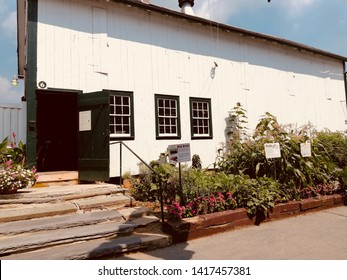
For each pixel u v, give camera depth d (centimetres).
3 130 988
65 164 946
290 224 534
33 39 686
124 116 820
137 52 855
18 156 674
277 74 1234
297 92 1304
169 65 920
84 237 409
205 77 1005
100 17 795
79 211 511
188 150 496
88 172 695
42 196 532
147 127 852
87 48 766
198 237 460
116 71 809
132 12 856
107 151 671
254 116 1130
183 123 935
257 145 692
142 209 534
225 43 1076
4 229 404
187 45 971
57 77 712
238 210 521
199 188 524
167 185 590
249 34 1105
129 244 396
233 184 566
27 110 670
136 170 814
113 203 552
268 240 445
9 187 518
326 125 1408
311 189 650
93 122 704
